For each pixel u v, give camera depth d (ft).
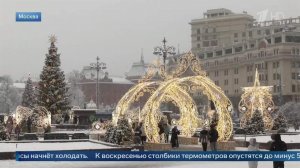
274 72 427.33
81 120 219.82
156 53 210.38
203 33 589.32
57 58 212.43
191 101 124.47
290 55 418.31
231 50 495.00
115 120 113.91
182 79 106.42
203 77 109.19
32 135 132.46
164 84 104.63
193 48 596.29
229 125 108.58
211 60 514.27
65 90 213.25
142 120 111.14
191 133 125.70
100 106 559.38
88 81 652.48
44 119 173.37
